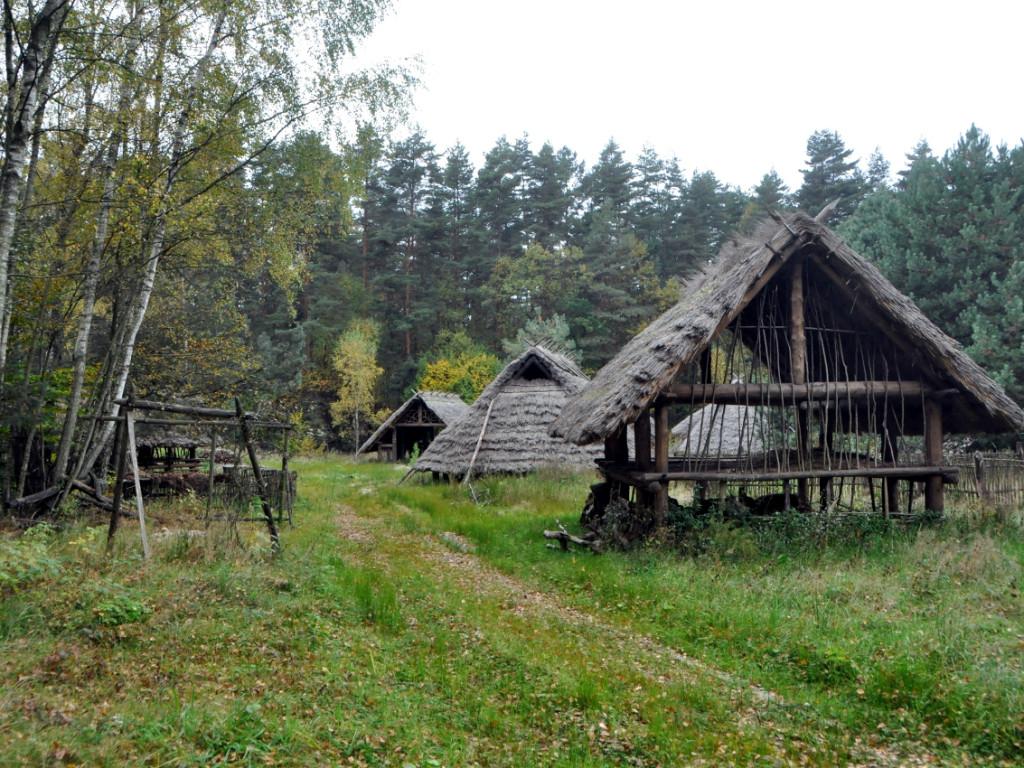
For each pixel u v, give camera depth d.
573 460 20.69
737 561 9.81
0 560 6.57
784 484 12.01
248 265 15.58
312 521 14.39
